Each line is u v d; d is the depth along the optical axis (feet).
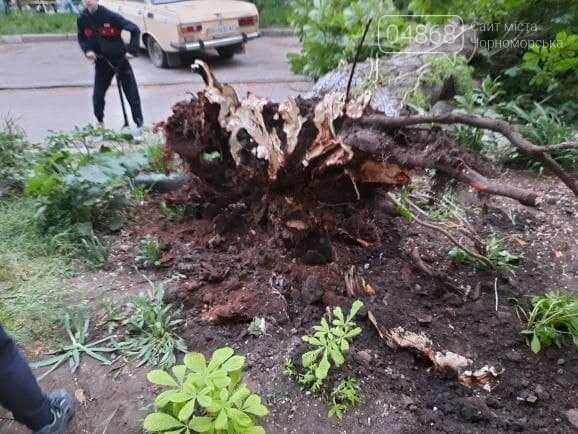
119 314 8.32
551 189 12.43
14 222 10.88
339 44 16.57
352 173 7.64
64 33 37.86
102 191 10.33
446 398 6.91
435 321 8.06
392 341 7.54
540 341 7.76
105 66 18.71
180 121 9.59
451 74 13.67
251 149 8.52
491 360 7.48
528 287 8.97
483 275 9.19
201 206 10.75
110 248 10.10
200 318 8.21
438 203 10.51
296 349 7.38
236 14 29.45
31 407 6.13
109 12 17.94
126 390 7.11
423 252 9.70
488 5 17.42
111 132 12.20
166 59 29.55
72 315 8.35
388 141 7.11
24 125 20.92
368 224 9.53
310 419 6.63
